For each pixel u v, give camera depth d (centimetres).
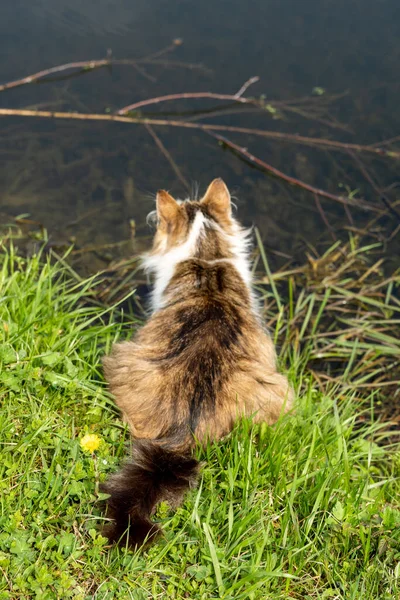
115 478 321
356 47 882
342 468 366
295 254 627
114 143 716
